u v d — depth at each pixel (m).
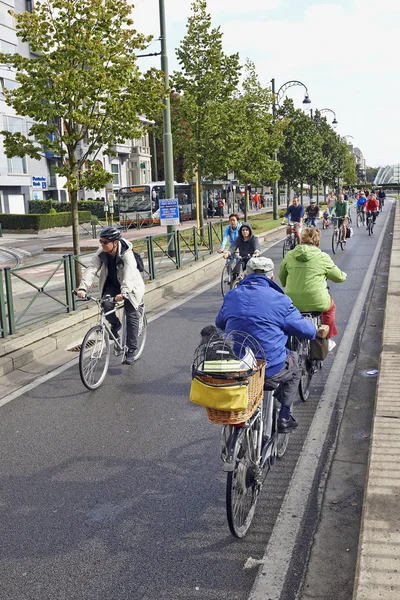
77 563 3.64
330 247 20.61
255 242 11.71
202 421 5.91
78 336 9.29
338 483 4.50
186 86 23.86
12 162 45.59
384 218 36.94
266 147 32.03
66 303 10.09
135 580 3.45
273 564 3.55
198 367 3.70
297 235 17.44
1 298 8.41
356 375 6.99
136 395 6.74
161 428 5.76
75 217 12.94
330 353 7.86
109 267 7.52
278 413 4.56
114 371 7.66
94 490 4.58
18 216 39.72
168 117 18.91
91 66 12.48
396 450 4.50
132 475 4.81
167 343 8.93
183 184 45.09
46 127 12.70
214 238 21.27
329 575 3.41
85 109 12.53
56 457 5.20
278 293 4.31
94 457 5.17
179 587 3.37
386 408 5.31
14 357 7.85
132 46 12.90
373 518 3.60
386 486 3.97
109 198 43.22
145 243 13.36
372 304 10.92
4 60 12.54
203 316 10.76
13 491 4.62
